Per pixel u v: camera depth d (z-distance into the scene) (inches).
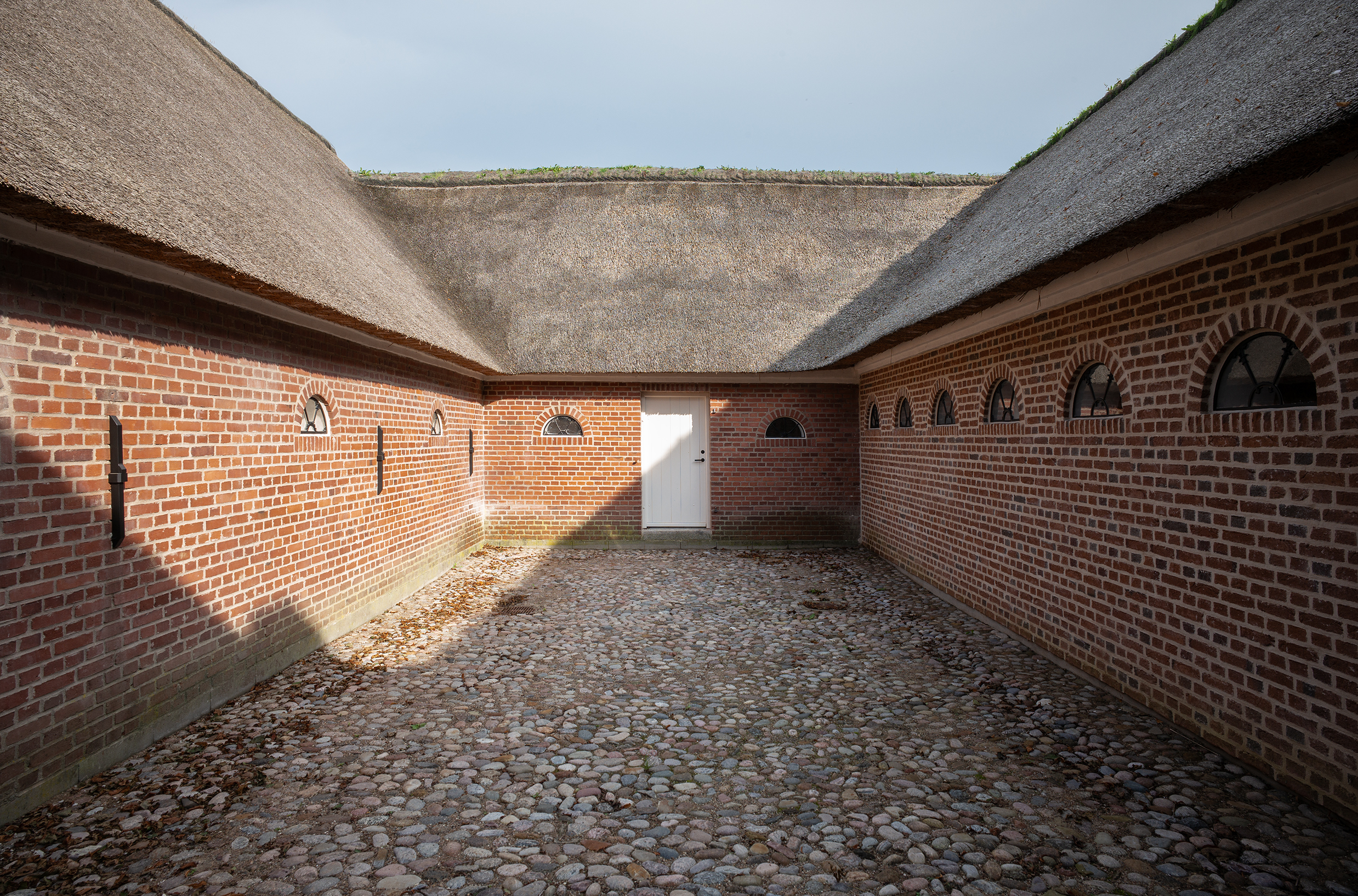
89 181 134.6
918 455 341.4
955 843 124.1
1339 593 124.1
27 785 132.3
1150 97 265.4
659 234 499.2
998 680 205.9
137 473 160.2
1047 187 291.0
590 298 453.1
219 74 343.6
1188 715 162.2
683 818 134.3
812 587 333.1
